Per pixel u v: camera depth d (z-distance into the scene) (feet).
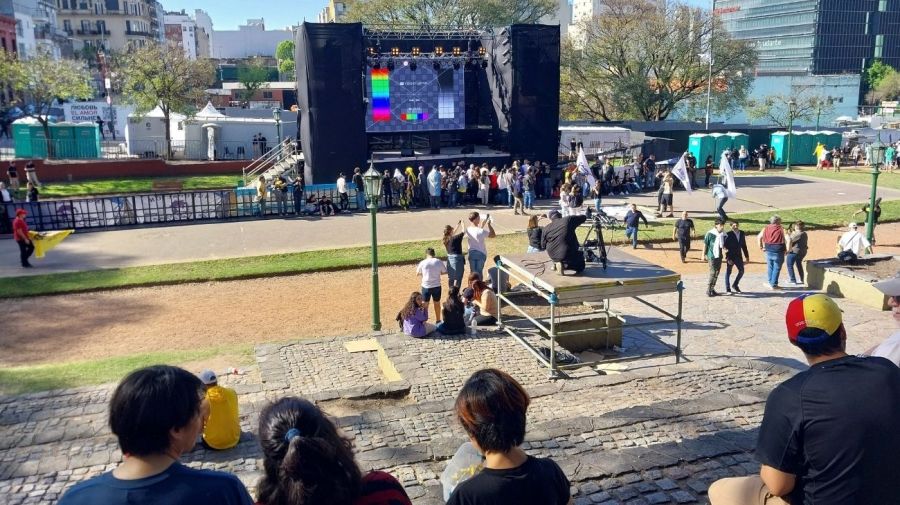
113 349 51.93
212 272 71.87
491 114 130.93
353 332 55.47
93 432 32.27
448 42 128.06
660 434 25.27
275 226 96.48
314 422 9.74
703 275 69.31
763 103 234.99
